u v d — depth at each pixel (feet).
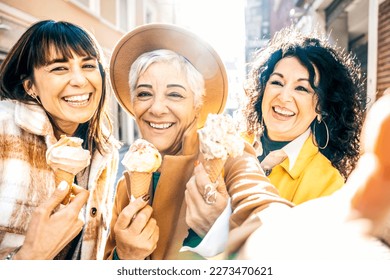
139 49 3.79
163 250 3.91
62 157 3.40
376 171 2.35
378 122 2.32
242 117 4.10
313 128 3.92
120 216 3.49
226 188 3.64
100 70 3.87
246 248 2.92
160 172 4.04
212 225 3.50
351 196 2.58
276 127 4.00
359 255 2.59
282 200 3.17
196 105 3.85
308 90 3.84
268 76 3.96
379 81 4.22
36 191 3.64
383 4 4.51
